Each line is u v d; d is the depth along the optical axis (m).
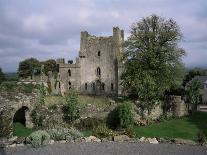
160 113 55.59
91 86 97.62
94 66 97.31
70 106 46.88
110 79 95.38
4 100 38.22
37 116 43.22
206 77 101.44
